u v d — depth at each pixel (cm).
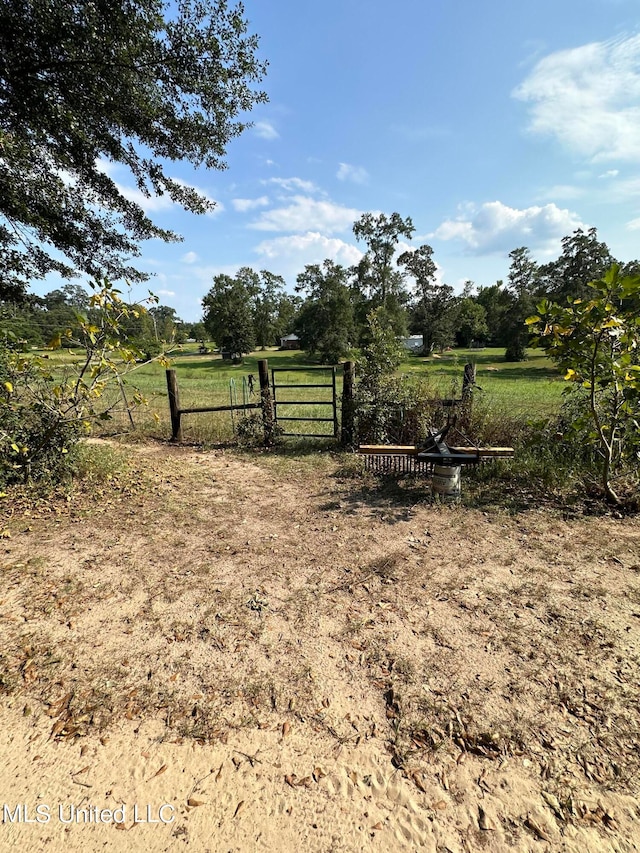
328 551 364
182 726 197
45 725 198
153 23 664
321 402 735
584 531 383
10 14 618
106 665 236
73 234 916
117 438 819
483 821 155
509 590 297
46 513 448
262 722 198
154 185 959
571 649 239
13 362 486
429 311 5066
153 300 511
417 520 423
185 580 321
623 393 434
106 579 323
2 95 688
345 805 162
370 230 4506
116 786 171
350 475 579
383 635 255
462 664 230
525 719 196
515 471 532
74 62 663
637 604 278
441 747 184
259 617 276
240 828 155
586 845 147
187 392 1572
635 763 174
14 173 757
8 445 490
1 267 892
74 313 468
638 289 369
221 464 651
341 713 202
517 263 4369
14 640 256
